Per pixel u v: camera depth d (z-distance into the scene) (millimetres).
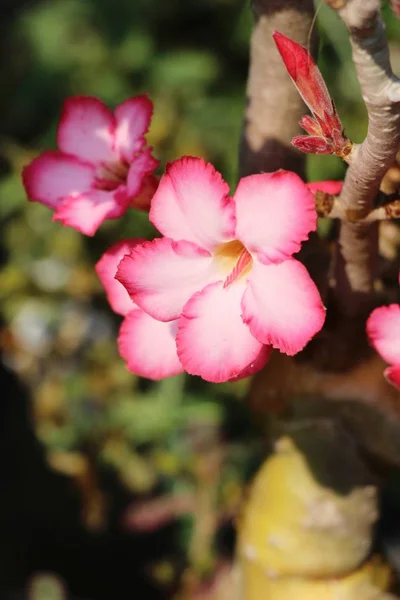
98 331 1232
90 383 1204
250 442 1120
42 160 484
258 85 476
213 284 425
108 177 477
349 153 406
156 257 427
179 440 1142
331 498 533
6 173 1324
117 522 1300
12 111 1335
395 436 518
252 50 477
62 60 1260
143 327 456
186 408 1122
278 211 409
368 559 554
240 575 596
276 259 411
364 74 378
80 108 482
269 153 482
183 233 426
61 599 1257
